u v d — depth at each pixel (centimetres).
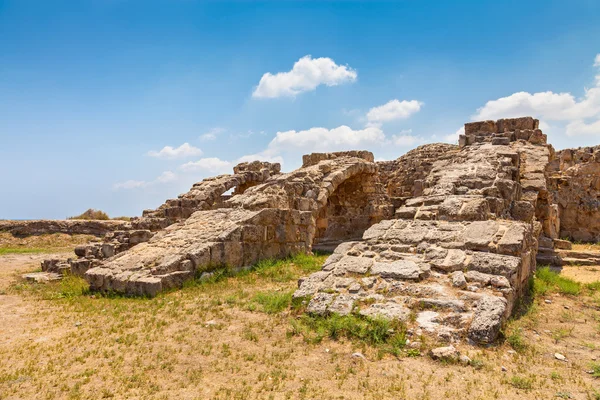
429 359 597
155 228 1705
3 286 1255
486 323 647
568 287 984
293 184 1580
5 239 2520
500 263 801
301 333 699
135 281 1030
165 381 542
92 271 1134
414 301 732
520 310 816
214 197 1942
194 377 550
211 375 558
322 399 489
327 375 554
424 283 796
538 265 1348
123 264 1148
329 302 771
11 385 534
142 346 661
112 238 1564
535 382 532
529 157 1714
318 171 1781
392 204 2225
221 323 764
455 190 1248
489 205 1135
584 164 2086
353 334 676
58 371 577
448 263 838
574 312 841
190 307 884
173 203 1880
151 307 901
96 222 2645
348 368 573
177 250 1184
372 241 999
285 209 1452
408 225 1043
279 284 1099
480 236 909
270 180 1672
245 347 651
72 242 2558
